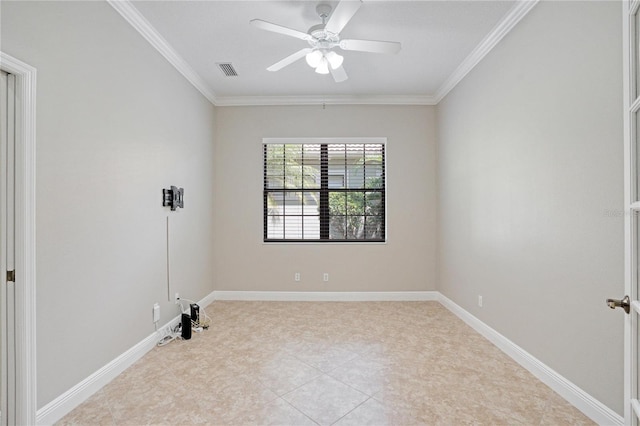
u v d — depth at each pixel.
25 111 1.70
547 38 2.25
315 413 1.95
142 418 1.90
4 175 1.66
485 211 3.12
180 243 3.46
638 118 1.26
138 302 2.69
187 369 2.49
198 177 3.94
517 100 2.60
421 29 2.83
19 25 1.68
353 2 1.98
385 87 4.13
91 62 2.17
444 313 3.89
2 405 1.66
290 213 4.60
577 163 1.99
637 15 1.25
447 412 1.96
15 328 1.69
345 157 4.59
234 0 2.45
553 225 2.20
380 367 2.53
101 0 2.26
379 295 4.48
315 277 4.51
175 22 2.72
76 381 2.03
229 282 4.53
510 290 2.71
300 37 2.44
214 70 3.63
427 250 4.50
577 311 2.00
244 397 2.12
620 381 1.73
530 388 2.22
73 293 2.01
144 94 2.79
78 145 2.05
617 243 1.74
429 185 4.50
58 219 1.91
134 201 2.64
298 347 2.91
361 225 4.60
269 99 4.46
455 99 3.82
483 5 2.50
